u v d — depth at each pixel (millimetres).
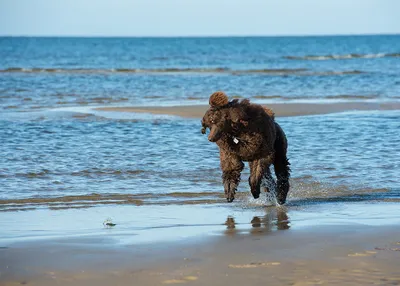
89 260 6996
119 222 9188
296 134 18094
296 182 12391
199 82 39750
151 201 10812
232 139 9797
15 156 14664
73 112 23594
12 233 8469
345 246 7512
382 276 6383
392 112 23828
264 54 94000
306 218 9383
